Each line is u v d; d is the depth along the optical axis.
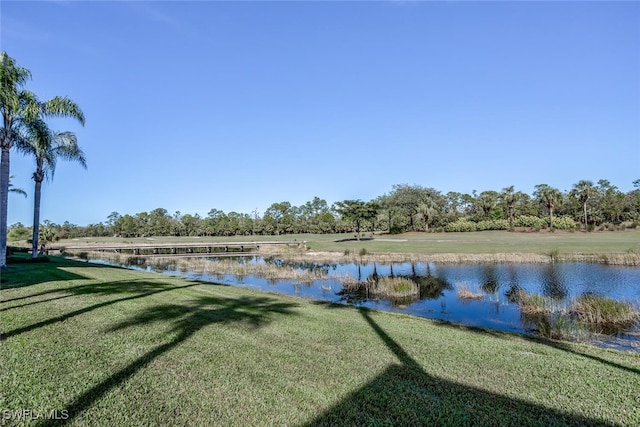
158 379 4.27
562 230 61.88
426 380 4.44
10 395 3.79
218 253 44.25
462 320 11.45
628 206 70.50
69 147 20.39
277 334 6.27
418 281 19.67
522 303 13.51
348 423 3.43
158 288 11.12
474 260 27.81
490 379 4.53
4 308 7.60
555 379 4.58
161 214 106.50
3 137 14.07
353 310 9.31
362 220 59.34
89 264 19.72
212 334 6.12
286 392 4.02
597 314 11.27
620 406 3.86
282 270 23.05
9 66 13.44
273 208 106.12
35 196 19.84
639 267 22.94
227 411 3.59
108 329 6.25
